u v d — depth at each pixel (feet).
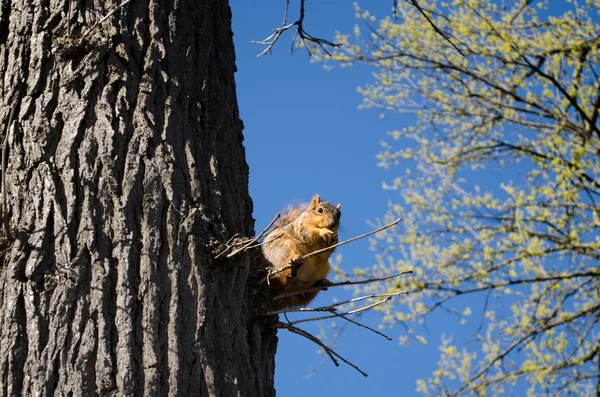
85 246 18.49
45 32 21.94
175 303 18.53
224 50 25.41
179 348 18.01
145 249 18.90
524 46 57.52
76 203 19.07
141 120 21.04
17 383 16.76
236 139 24.09
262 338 21.93
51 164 19.71
